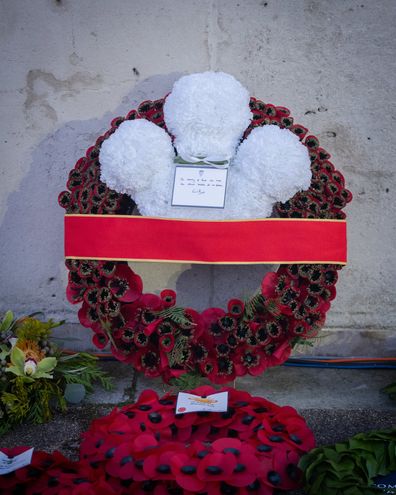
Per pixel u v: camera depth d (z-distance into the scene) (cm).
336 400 130
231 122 125
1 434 119
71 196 129
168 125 128
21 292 149
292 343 129
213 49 140
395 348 149
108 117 143
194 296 149
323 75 140
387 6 138
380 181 144
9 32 140
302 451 102
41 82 142
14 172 146
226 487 94
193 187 125
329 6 138
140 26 139
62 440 117
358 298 148
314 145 131
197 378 126
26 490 96
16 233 148
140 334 125
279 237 123
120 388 136
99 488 92
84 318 128
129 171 122
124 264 128
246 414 110
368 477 95
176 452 97
